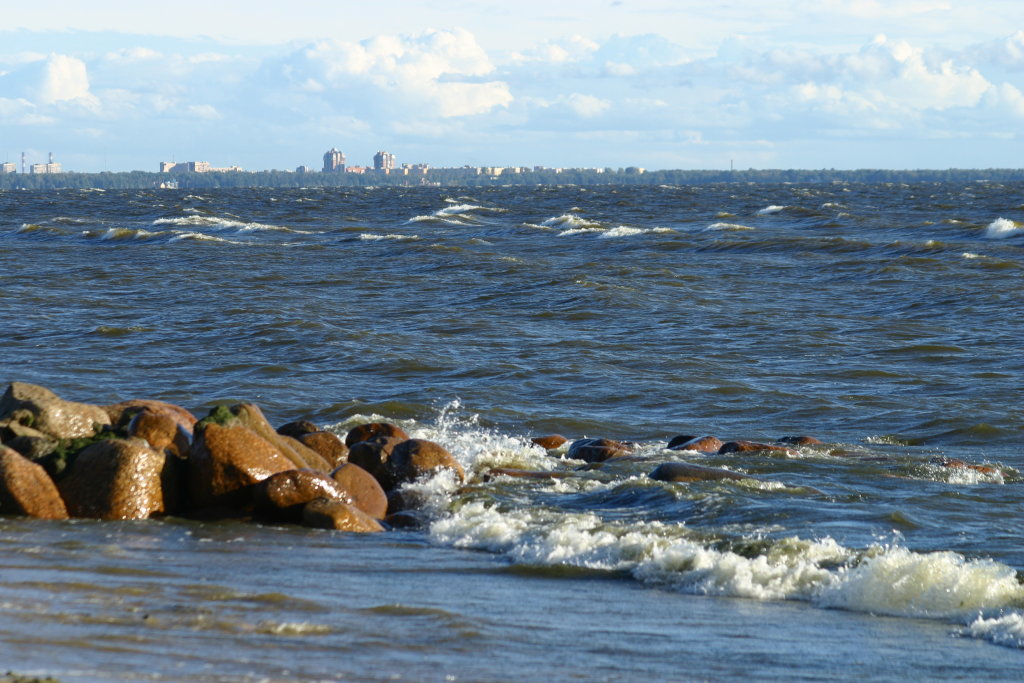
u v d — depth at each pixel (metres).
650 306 76.38
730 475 31.81
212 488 27.95
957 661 17.55
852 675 16.69
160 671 14.24
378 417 42.91
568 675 15.98
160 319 69.94
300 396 48.34
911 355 59.00
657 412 46.62
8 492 26.69
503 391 50.03
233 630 16.88
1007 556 24.12
